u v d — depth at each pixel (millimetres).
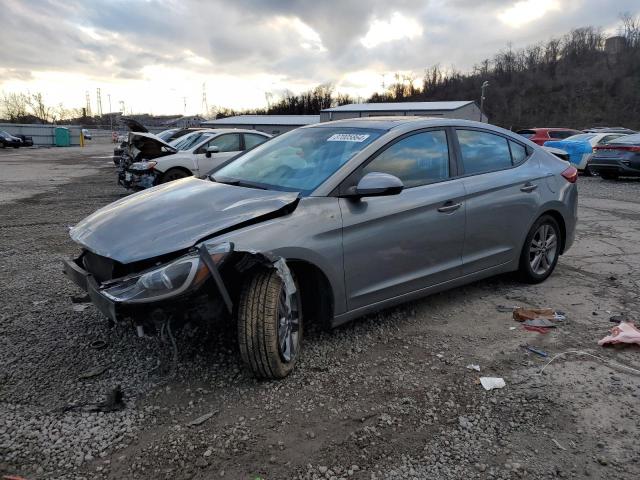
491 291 5016
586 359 3611
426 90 91688
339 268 3525
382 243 3750
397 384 3281
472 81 89875
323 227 3428
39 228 8281
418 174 4117
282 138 4676
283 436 2768
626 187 14078
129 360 3568
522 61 93188
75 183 15641
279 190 3703
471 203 4348
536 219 5008
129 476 2477
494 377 3359
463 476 2479
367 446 2689
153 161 10727
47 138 59375
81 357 3611
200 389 3207
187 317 3018
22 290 5016
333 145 4090
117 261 3055
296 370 3445
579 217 9164
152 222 3328
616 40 90750
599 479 2449
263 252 3092
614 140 15664
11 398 3104
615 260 6176
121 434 2785
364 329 4094
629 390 3203
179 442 2717
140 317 2928
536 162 5145
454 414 2967
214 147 11562
